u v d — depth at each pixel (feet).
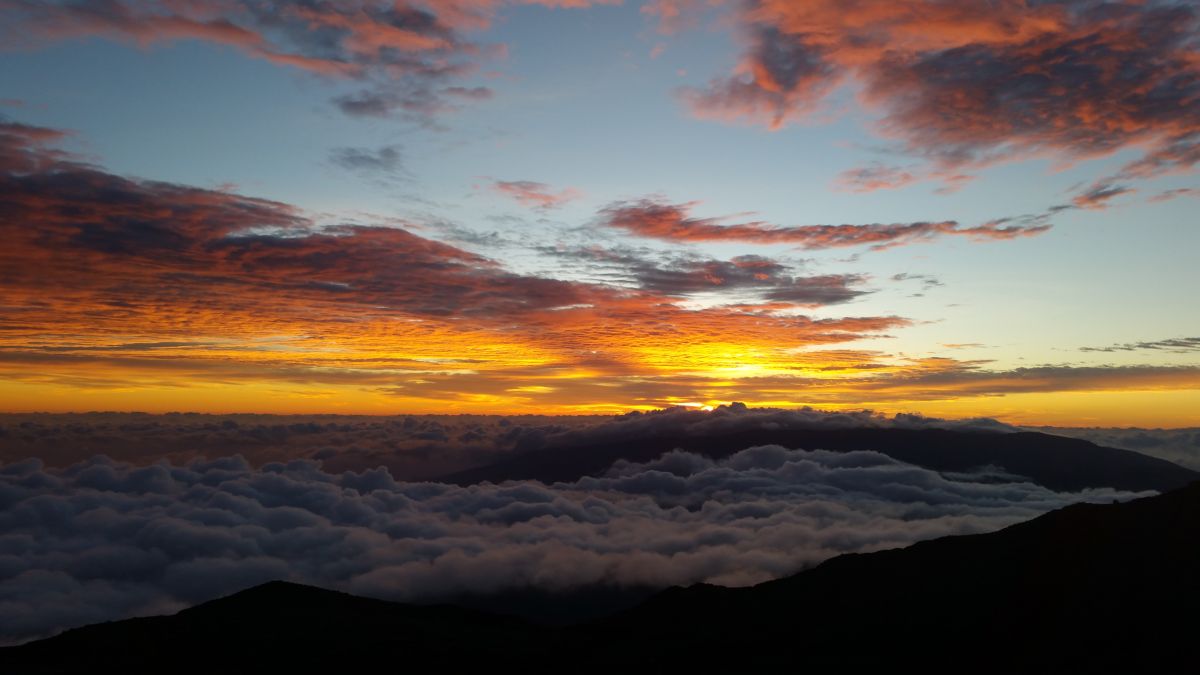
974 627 280.72
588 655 341.21
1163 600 248.73
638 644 347.97
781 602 357.61
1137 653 227.81
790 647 305.94
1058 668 234.17
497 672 322.55
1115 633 241.14
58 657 324.80
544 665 331.36
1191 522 292.20
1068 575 288.71
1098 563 287.28
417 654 337.72
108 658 322.55
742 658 306.55
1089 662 231.91
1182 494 318.65
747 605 368.07
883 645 287.69
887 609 314.96
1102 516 322.75
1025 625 270.05
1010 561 320.50
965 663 259.60
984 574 317.63
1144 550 284.61
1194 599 242.99
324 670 314.76
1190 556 268.62
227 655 327.88
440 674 317.01
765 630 329.72
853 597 337.72
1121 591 263.49
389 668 320.50
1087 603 263.70
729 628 343.87
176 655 327.67
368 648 342.03
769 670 286.25
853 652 289.12
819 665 282.77
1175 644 224.94
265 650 334.44
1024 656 249.75
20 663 318.65
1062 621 259.39
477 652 345.51
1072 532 318.65
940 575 331.77
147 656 325.83
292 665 318.65
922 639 283.59
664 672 306.14
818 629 315.99
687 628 359.87
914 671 263.08
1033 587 292.40
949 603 304.30
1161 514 307.37
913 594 322.14
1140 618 243.40
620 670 313.94
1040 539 327.26
